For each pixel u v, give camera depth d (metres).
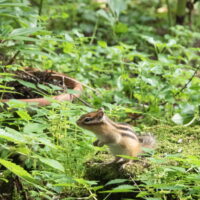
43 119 9.41
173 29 16.67
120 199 8.70
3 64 12.10
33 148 8.63
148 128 11.05
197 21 21.11
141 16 21.53
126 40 19.16
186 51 14.02
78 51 13.34
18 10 12.63
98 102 11.88
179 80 12.66
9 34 9.61
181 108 11.83
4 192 8.45
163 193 7.74
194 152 9.50
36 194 7.80
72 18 20.86
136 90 12.24
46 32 9.99
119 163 9.07
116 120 11.84
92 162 9.27
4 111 8.84
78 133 10.07
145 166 8.95
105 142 9.03
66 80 11.35
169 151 9.55
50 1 20.30
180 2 17.70
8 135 6.91
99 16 20.92
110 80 13.18
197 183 8.09
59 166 7.20
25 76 11.27
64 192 8.58
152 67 12.30
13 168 6.61
